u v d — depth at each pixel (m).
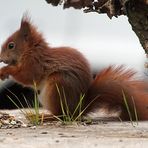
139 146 7.88
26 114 11.76
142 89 12.03
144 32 8.84
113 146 7.88
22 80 12.21
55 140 8.52
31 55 12.08
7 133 9.59
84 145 7.98
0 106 15.12
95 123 11.20
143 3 8.70
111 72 12.11
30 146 7.88
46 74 11.87
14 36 12.36
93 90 11.85
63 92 11.51
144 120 11.87
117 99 11.89
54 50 11.95
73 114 11.37
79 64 11.73
